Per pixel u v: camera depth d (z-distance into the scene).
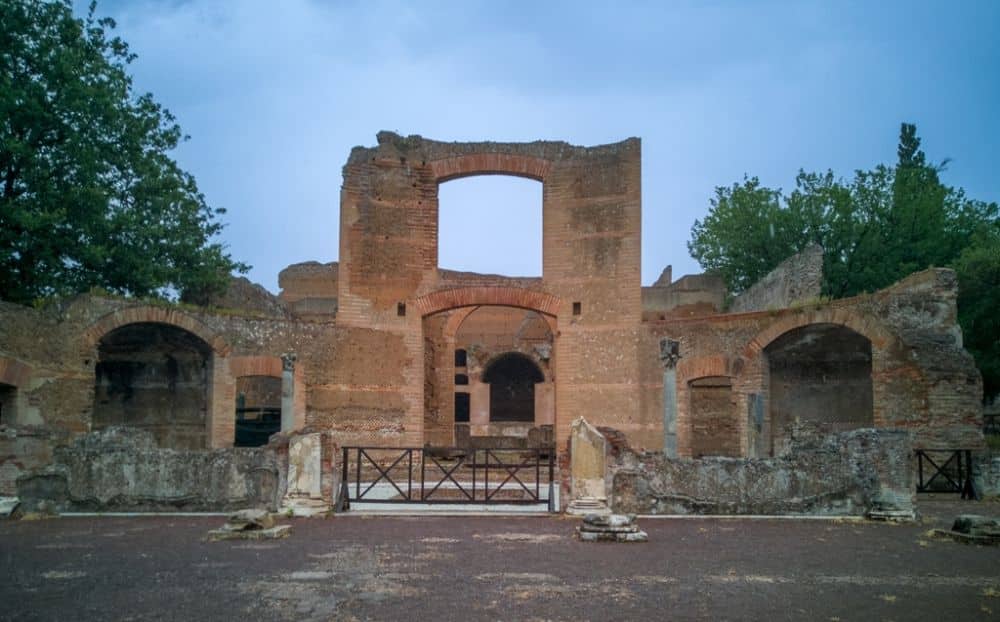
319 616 10.21
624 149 34.06
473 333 59.78
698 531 17.31
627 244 33.56
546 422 57.44
